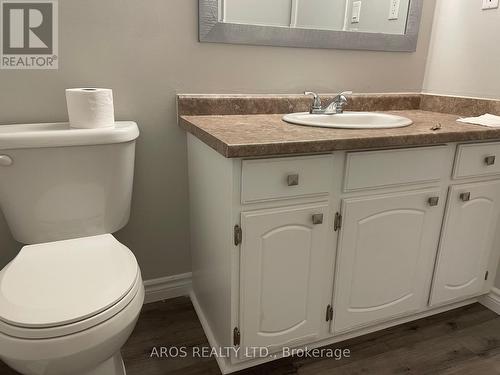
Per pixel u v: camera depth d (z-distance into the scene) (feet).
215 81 4.79
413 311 4.77
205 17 4.46
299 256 3.75
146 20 4.30
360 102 5.62
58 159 3.73
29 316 2.72
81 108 3.81
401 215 4.12
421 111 5.93
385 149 3.77
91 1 4.06
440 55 5.77
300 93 5.29
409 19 5.58
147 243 5.14
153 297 5.38
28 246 3.75
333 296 4.16
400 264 4.37
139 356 4.43
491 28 5.00
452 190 4.31
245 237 3.45
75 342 2.74
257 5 4.71
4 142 3.50
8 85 4.03
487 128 4.21
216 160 3.66
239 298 3.67
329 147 3.42
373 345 4.67
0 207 4.00
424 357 4.50
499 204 4.78
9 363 2.89
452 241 4.60
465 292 5.04
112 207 4.15
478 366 4.39
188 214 5.23
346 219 3.84
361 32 5.34
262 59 4.93
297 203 3.59
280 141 3.26
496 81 5.02
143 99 4.55
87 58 4.20
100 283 3.12
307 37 5.02
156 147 4.78
